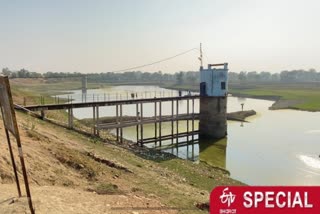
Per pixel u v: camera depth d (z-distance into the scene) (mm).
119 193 13133
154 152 34156
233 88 182500
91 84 188250
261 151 39844
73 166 15828
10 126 7625
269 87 189000
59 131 29062
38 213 8383
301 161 34844
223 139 47375
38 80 165000
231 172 30844
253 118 71500
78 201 10367
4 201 8938
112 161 20234
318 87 186375
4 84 7000
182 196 15477
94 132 34906
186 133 46812
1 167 11578
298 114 78688
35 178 12445
